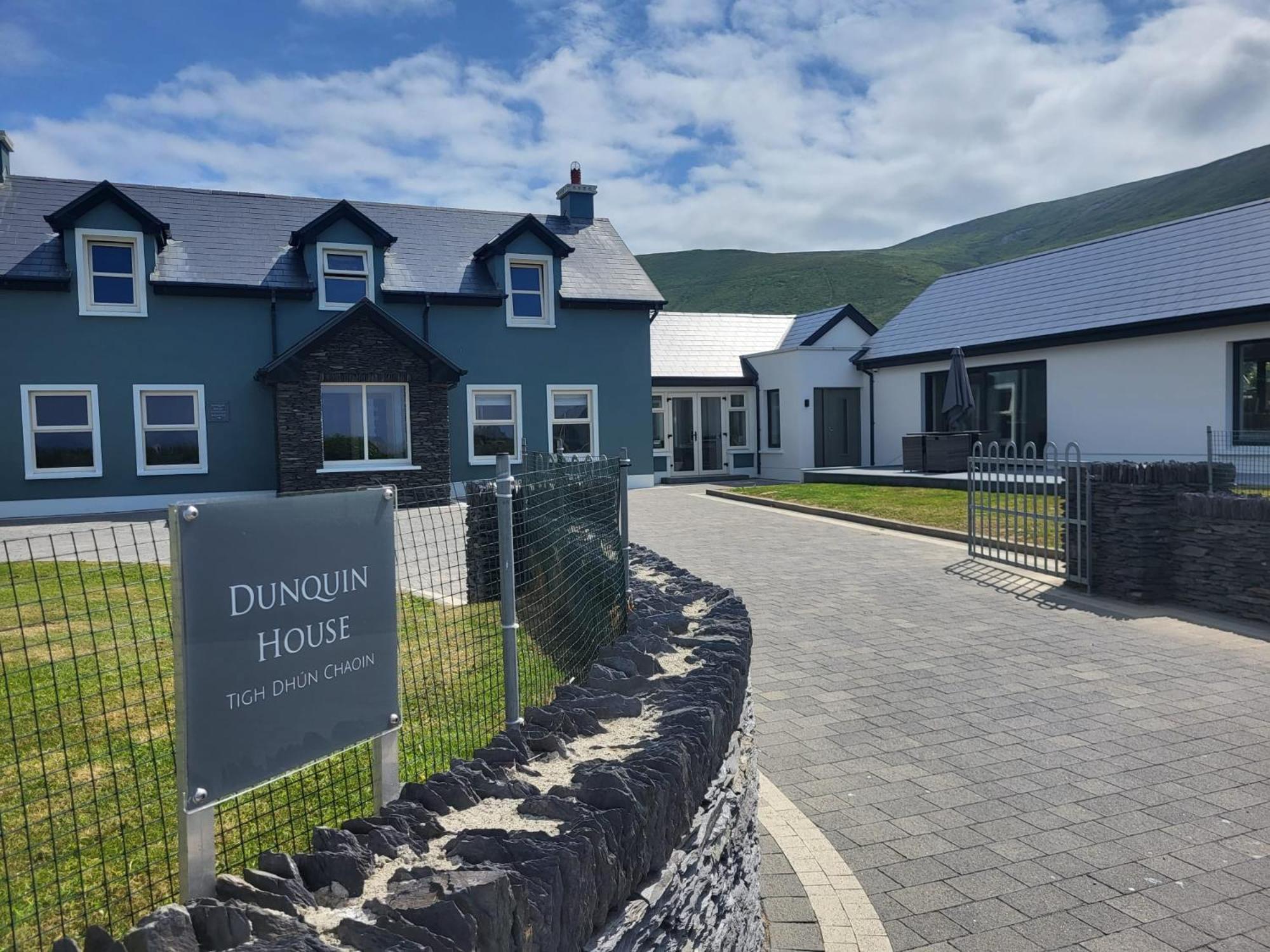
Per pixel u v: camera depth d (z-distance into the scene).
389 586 2.58
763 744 5.89
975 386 22.14
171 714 4.51
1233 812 4.83
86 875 3.01
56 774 3.77
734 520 16.16
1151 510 9.51
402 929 1.70
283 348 18.94
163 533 12.07
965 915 3.91
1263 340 15.75
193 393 18.33
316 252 19.20
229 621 2.10
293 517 2.26
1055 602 9.66
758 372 26.58
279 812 3.48
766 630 8.70
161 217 19.20
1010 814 4.86
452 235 22.03
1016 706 6.55
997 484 11.75
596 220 24.56
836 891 4.11
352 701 2.45
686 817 2.71
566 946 1.96
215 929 1.74
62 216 16.97
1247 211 18.36
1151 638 8.26
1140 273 19.25
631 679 3.59
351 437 18.81
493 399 21.20
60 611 6.43
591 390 22.02
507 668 3.67
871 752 5.74
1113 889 4.10
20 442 17.06
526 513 4.78
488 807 2.40
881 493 18.14
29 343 17.08
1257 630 8.42
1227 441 16.33
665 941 2.50
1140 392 17.94
